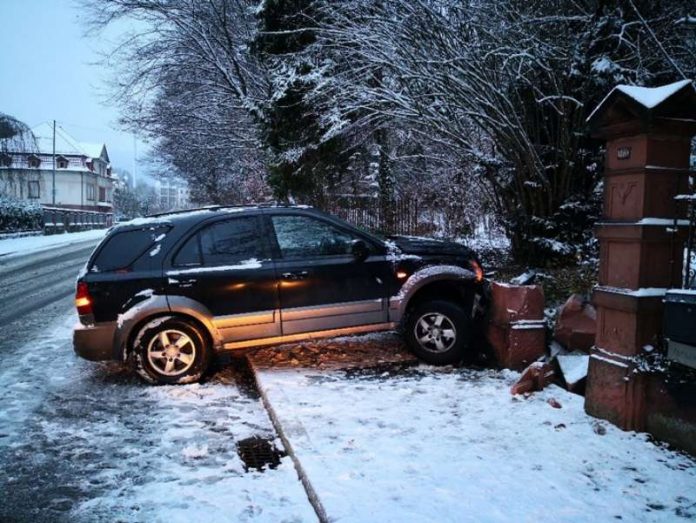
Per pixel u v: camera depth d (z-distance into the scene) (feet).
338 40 35.04
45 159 226.58
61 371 21.53
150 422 16.22
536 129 30.04
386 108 33.12
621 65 26.81
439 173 47.47
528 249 30.35
